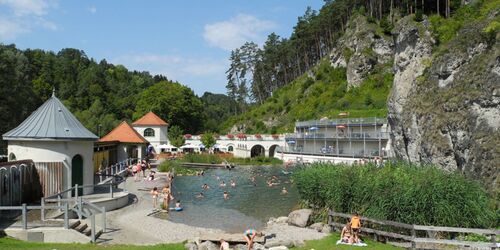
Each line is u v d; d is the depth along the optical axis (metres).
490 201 24.17
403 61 56.59
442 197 21.94
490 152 29.33
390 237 22.56
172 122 125.81
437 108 38.53
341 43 133.62
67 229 21.17
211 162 86.25
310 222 27.22
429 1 108.06
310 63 162.25
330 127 87.88
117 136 65.25
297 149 93.50
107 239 22.28
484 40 35.62
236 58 168.62
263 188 50.69
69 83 145.38
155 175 60.56
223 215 33.44
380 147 70.19
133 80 188.50
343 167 30.22
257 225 29.47
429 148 37.97
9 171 25.52
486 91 31.92
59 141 30.33
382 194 23.53
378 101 101.62
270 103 145.50
